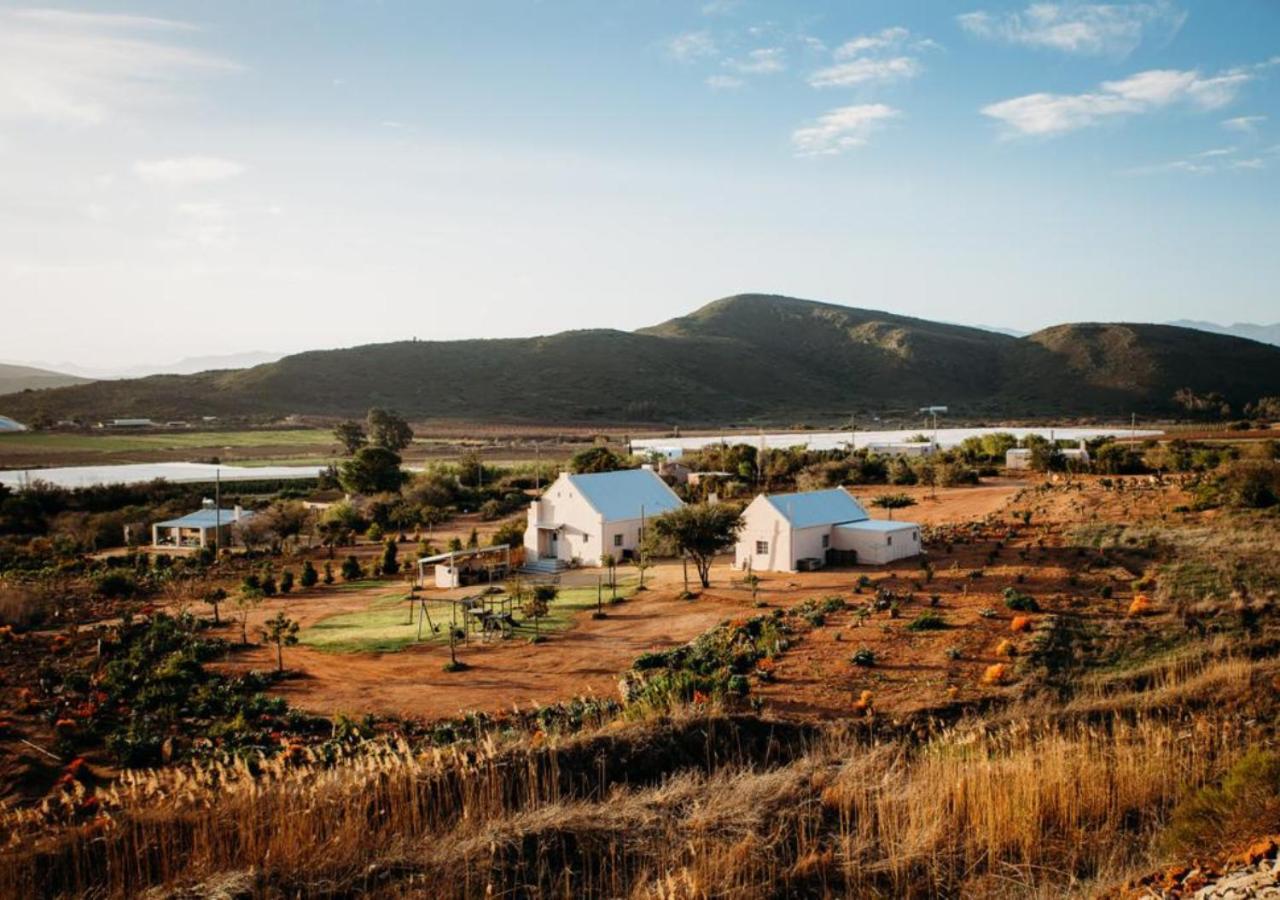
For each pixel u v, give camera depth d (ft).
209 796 39.17
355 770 43.09
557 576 160.56
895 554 149.38
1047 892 32.76
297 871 34.01
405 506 245.24
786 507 150.30
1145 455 249.14
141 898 32.32
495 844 35.73
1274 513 146.00
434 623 123.95
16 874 34.06
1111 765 44.01
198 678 95.71
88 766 68.28
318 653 109.19
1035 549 142.20
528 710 80.74
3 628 113.91
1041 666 82.99
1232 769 38.27
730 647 96.32
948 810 39.81
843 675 82.99
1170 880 29.76
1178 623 95.86
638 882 33.35
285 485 310.24
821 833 38.91
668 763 49.34
